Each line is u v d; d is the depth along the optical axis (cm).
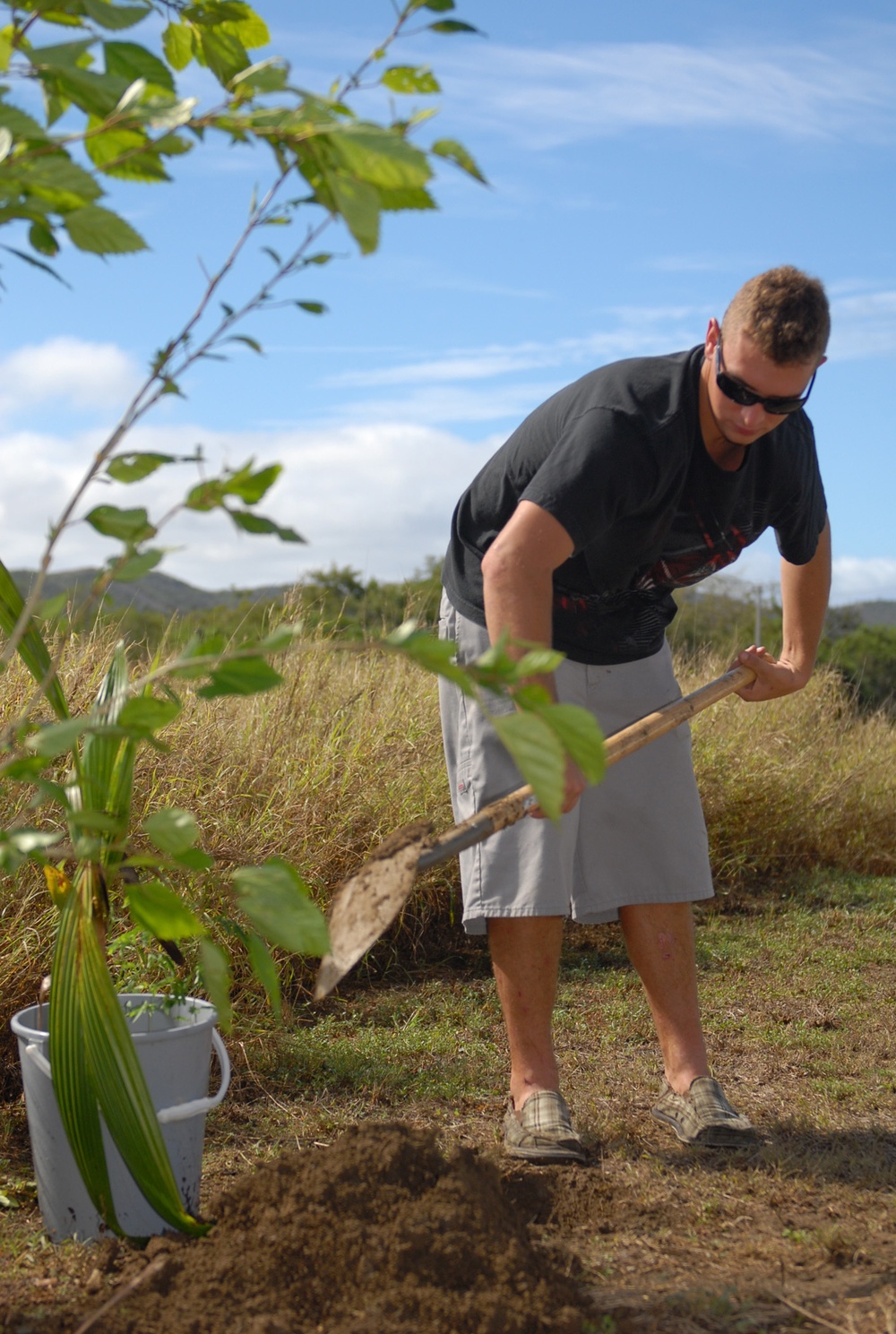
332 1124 287
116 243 137
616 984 429
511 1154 263
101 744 204
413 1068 332
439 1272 184
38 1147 217
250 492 143
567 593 283
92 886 201
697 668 799
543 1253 202
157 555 147
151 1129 193
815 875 629
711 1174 256
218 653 149
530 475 272
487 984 428
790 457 283
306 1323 176
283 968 389
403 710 554
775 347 241
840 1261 210
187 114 134
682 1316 189
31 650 208
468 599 288
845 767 733
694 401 261
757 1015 394
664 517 270
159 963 271
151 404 151
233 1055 322
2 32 157
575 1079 327
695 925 533
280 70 139
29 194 139
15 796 336
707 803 621
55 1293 192
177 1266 190
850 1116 297
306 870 414
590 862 293
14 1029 222
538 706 133
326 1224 189
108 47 148
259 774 446
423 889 469
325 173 132
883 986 434
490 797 279
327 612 591
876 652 1596
